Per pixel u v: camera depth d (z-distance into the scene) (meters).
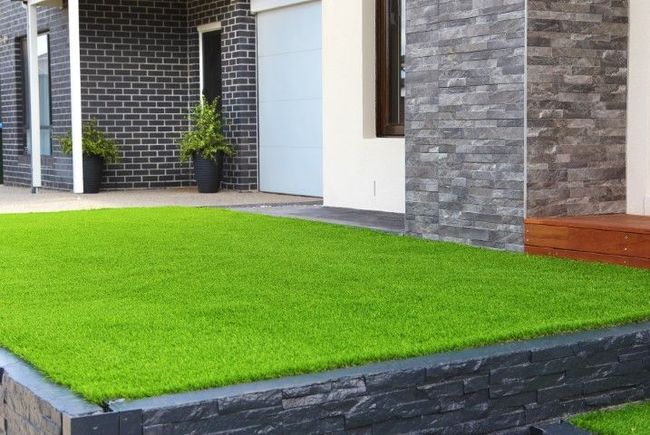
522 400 3.65
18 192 13.65
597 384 3.86
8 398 3.38
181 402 2.98
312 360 3.39
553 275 5.50
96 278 5.46
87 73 13.44
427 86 7.36
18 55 15.39
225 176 13.26
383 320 4.18
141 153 13.89
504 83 6.66
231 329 4.03
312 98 11.84
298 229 7.91
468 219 7.05
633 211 6.96
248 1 12.72
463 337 3.76
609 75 6.85
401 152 9.07
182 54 14.05
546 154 6.62
